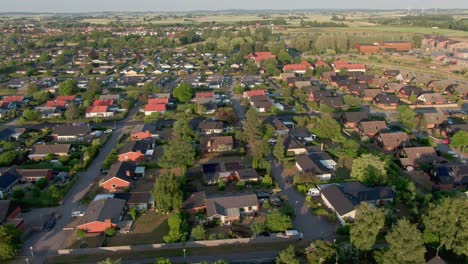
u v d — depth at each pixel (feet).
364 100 546.26
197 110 480.64
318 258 204.33
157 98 523.29
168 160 318.65
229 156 355.97
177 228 233.35
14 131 412.16
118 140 395.96
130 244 231.50
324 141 388.16
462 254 210.59
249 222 253.85
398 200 270.05
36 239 238.27
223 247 228.22
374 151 362.94
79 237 238.27
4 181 294.87
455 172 297.94
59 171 328.49
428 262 196.13
